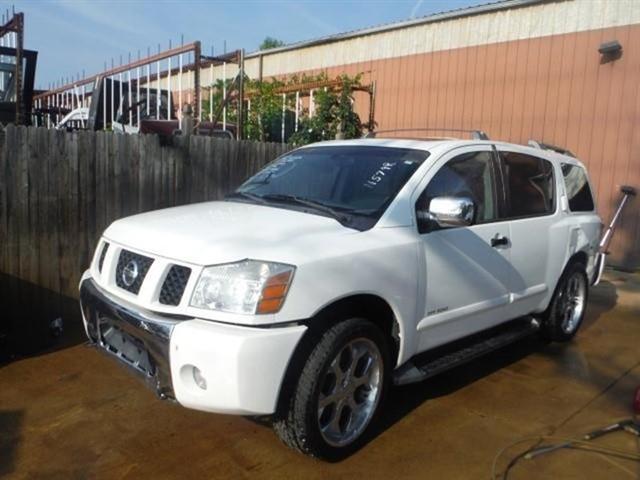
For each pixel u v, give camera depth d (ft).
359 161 13.75
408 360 12.25
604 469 10.69
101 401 12.85
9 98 21.95
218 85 29.78
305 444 10.12
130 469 10.30
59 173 16.56
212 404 9.35
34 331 16.46
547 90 31.42
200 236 10.36
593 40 29.63
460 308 13.10
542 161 16.78
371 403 11.27
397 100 38.14
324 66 42.68
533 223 15.46
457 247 12.84
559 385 14.71
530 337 18.72
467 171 13.87
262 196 13.76
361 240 10.97
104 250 12.04
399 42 37.76
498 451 11.28
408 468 10.61
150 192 18.76
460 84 34.88
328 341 10.10
